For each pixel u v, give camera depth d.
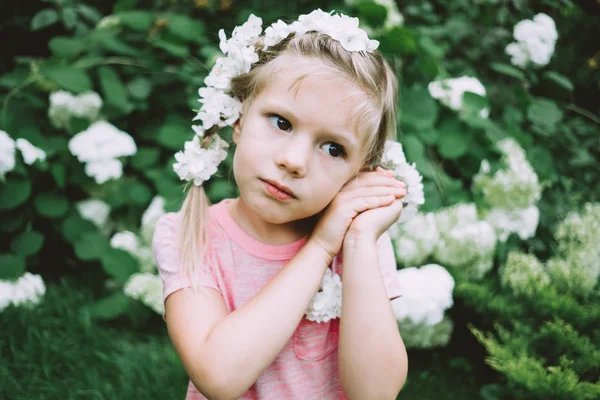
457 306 2.27
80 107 2.32
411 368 2.09
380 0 2.40
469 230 2.10
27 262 2.36
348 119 0.90
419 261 2.12
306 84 0.89
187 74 2.47
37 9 2.85
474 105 2.30
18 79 2.41
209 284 1.01
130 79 2.57
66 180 2.32
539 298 2.05
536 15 2.96
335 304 1.02
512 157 2.35
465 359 2.15
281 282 0.95
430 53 2.31
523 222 2.37
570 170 3.01
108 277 2.33
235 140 1.04
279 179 0.90
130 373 1.75
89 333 1.93
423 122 2.26
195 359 0.91
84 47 2.50
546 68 3.38
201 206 1.05
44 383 1.69
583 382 1.61
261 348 0.90
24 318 1.92
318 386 1.06
